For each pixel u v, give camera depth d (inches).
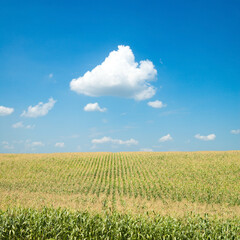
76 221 550.6
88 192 1328.7
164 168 2038.6
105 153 3243.1
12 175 1875.0
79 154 3157.0
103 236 509.0
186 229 541.6
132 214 621.0
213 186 1437.0
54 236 513.0
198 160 2383.1
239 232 552.1
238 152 2923.2
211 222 585.9
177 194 1237.1
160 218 575.8
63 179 1723.7
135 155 2938.0
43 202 992.9
